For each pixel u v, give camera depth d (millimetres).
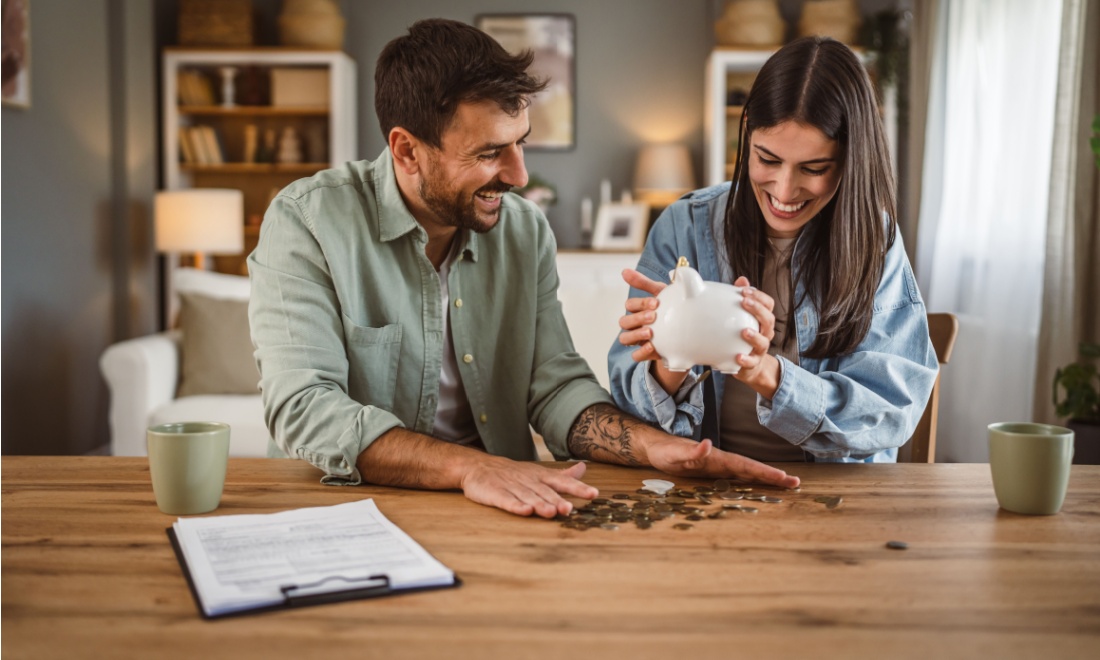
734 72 5441
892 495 1105
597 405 1373
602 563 851
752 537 933
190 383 3486
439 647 671
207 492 1015
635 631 700
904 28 5012
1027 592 786
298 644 676
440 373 1474
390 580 777
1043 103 3332
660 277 1528
